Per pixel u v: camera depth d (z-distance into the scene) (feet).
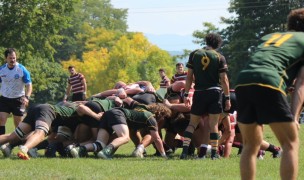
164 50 382.42
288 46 32.01
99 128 57.21
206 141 57.88
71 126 58.80
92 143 56.65
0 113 64.80
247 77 31.32
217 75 54.65
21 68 65.05
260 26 339.77
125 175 41.86
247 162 32.01
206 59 54.24
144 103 61.46
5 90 64.90
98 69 393.50
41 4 236.63
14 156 55.47
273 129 31.12
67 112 57.77
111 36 505.66
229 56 343.46
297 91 31.24
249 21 338.95
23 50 234.99
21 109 65.26
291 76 31.96
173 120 61.52
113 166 46.85
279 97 30.68
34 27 235.61
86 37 510.58
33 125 56.13
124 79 376.27
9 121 153.99
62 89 386.52
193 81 59.31
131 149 70.33
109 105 59.47
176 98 62.64
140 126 58.18
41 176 40.86
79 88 124.88
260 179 40.40
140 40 384.88
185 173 43.24
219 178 40.81
